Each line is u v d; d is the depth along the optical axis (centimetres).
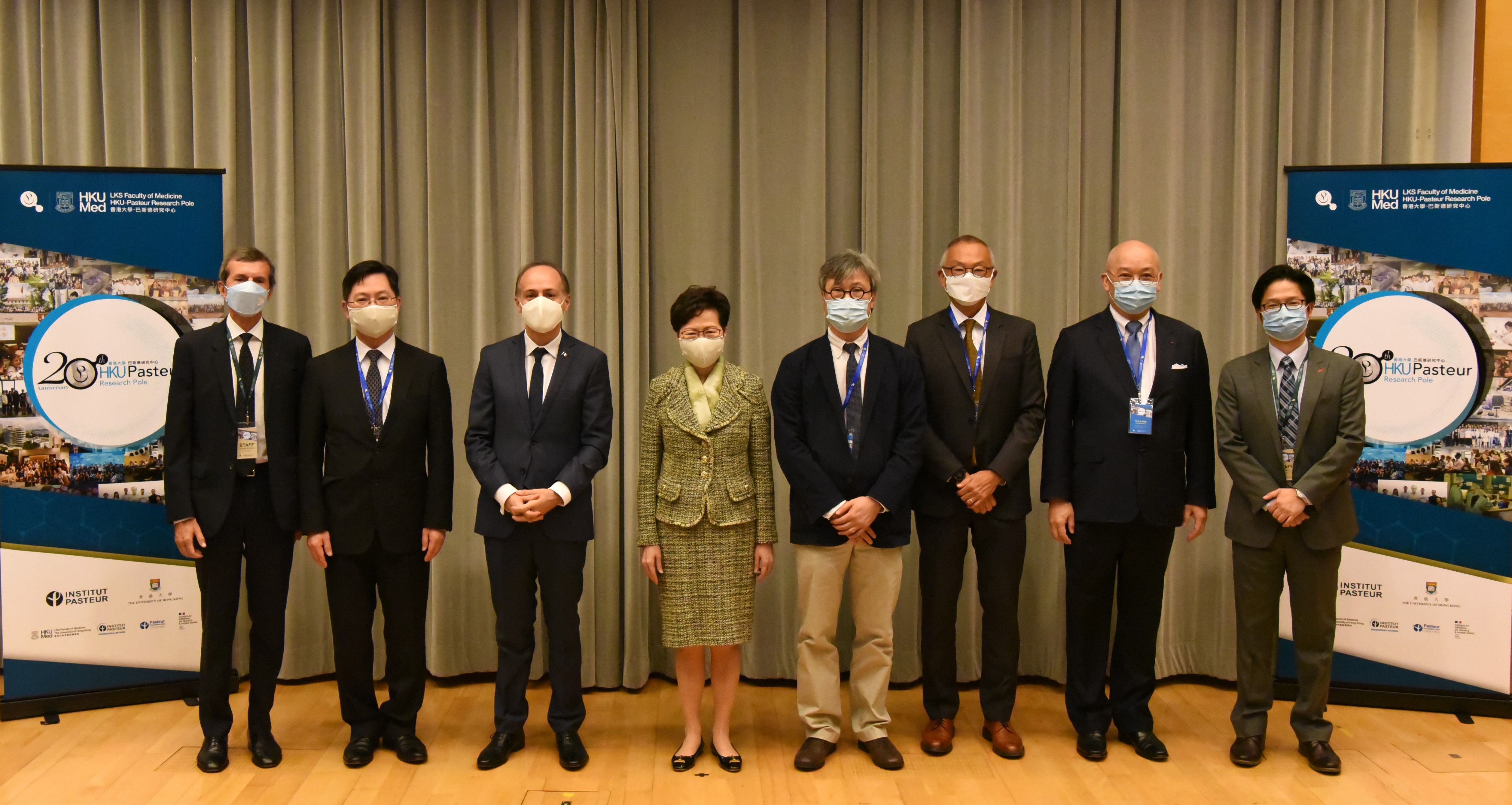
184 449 257
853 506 255
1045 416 281
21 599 298
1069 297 335
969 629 339
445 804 245
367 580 268
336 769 266
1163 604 301
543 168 340
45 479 300
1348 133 333
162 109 334
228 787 254
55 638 301
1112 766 269
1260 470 264
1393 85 335
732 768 265
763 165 339
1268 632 270
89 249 302
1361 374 264
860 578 271
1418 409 305
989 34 337
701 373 270
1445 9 338
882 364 266
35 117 331
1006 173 335
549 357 269
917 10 334
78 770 263
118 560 308
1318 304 312
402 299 338
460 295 339
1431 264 305
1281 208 326
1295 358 270
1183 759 274
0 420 296
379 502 260
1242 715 274
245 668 337
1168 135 335
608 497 335
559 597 265
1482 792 252
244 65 334
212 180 313
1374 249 308
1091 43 338
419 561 271
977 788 255
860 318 259
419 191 337
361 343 266
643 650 339
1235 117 334
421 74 336
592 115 335
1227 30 335
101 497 305
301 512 261
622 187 334
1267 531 264
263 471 264
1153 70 336
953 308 281
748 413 265
